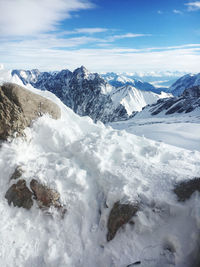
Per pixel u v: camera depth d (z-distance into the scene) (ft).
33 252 18.74
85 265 17.62
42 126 31.09
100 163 24.79
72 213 21.06
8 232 19.95
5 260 18.03
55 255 18.37
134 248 17.21
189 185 19.38
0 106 29.12
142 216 18.21
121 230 18.49
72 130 33.04
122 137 32.37
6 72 35.32
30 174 23.93
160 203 18.65
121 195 20.18
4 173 25.26
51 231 20.16
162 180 21.09
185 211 17.42
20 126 29.53
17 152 27.09
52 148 29.86
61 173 23.67
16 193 23.17
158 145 32.40
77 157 27.25
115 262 16.92
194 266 15.12
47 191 21.86
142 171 23.09
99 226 19.93
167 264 15.70
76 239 19.34
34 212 21.62
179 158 27.02
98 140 29.68
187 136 93.86
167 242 16.81
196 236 15.85
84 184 22.74
